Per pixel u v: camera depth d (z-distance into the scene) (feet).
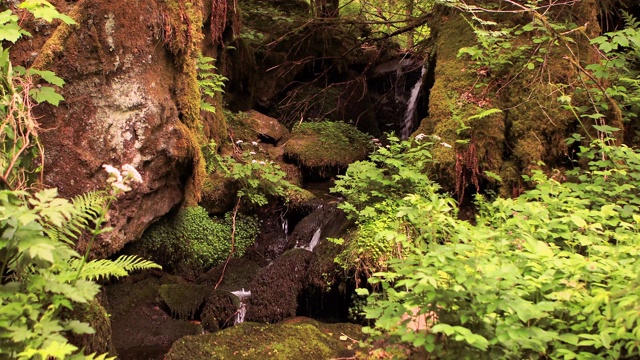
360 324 14.62
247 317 16.69
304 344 13.32
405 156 16.93
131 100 15.51
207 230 20.20
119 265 10.53
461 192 17.34
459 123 17.65
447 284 9.19
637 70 19.13
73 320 9.68
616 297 8.52
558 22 19.60
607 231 11.22
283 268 17.03
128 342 15.51
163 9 16.83
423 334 8.75
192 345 13.66
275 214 22.53
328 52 33.68
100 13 14.65
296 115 32.07
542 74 17.57
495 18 20.36
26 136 10.00
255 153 24.70
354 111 33.65
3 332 7.76
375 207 15.97
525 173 17.07
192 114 18.84
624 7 21.86
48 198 8.26
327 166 25.18
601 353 8.24
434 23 23.29
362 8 34.09
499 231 11.19
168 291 17.37
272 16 34.32
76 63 14.26
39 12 10.77
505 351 8.50
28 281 8.71
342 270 15.28
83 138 14.53
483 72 18.72
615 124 16.99
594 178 14.98
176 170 17.81
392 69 35.24
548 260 9.25
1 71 10.50
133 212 15.92
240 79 29.35
